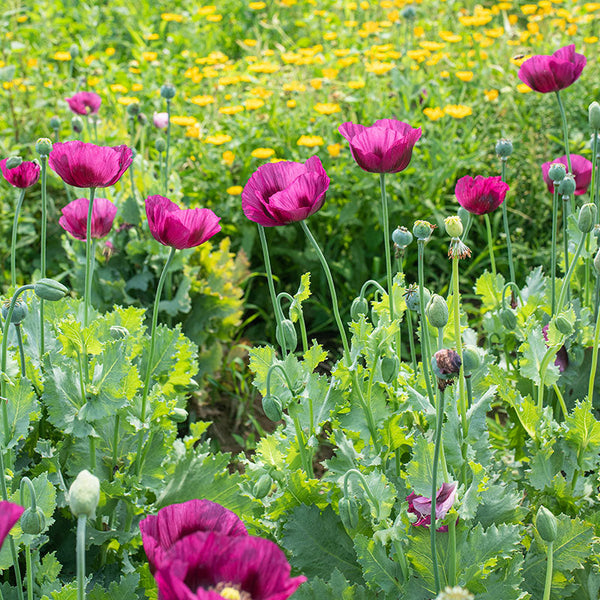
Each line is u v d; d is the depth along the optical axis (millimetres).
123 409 2408
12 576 2279
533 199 5176
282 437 2252
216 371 4266
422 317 2057
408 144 2100
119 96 6512
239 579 1246
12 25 7113
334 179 4984
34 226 5137
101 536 2354
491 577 1948
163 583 1177
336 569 1975
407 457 2350
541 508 1713
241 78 5781
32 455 2461
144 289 3955
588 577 2197
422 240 1990
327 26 7574
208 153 5258
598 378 2744
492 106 5848
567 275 2500
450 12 7605
